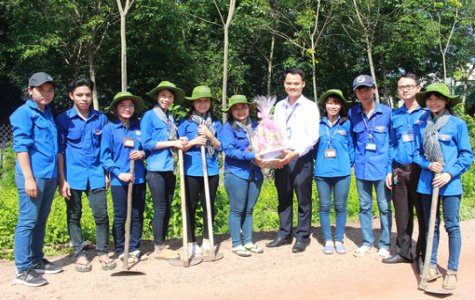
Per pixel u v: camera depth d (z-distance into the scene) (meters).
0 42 15.25
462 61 19.61
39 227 4.63
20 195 4.32
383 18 16.83
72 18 15.02
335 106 5.22
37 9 14.64
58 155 4.65
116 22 15.55
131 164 4.69
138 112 5.16
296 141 5.24
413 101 4.79
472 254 5.35
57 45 15.39
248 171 5.19
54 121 4.57
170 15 15.14
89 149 4.68
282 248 5.60
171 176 5.13
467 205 8.20
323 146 5.34
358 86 5.00
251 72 21.89
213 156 5.20
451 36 17.64
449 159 4.22
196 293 4.25
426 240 4.64
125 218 4.96
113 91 19.23
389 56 19.20
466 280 4.53
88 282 4.47
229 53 18.23
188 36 19.12
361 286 4.43
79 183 4.63
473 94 22.52
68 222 4.76
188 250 5.34
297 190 5.44
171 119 5.11
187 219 5.34
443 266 4.96
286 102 5.50
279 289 4.36
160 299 4.12
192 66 17.72
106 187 4.93
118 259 5.07
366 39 16.95
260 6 16.88
